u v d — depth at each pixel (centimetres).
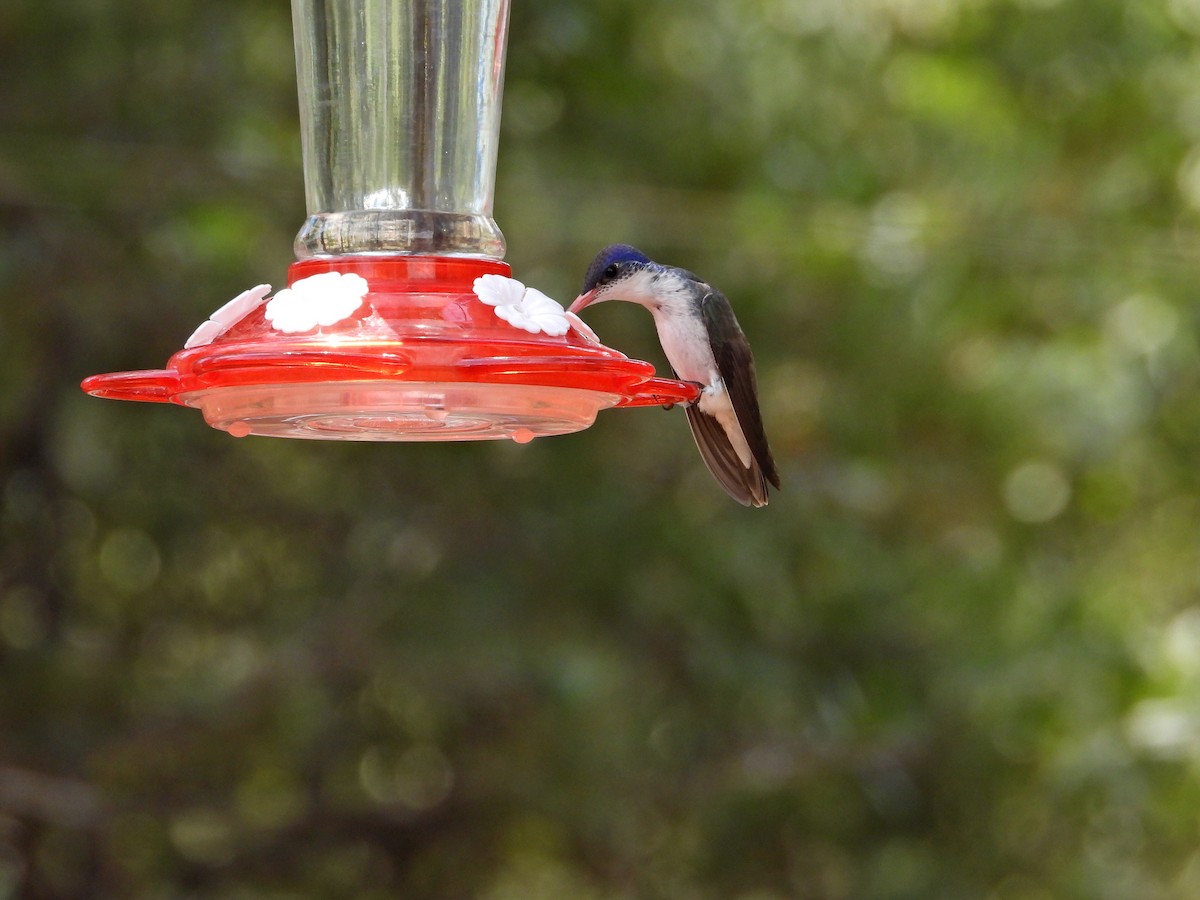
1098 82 1322
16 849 1354
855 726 1266
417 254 504
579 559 1241
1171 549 1434
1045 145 1320
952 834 1348
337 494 1324
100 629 1356
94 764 1268
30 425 1280
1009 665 1266
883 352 1266
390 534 1290
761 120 1250
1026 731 1263
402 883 1415
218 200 1136
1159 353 1301
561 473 1263
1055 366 1264
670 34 1234
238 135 1149
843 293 1262
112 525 1337
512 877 1445
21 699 1288
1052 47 1328
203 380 448
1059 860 1352
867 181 1266
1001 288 1307
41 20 1110
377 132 545
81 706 1302
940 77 1281
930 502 1345
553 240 1173
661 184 1234
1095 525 1417
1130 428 1303
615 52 1169
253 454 1320
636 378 464
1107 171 1337
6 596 1341
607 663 1227
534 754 1306
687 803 1283
